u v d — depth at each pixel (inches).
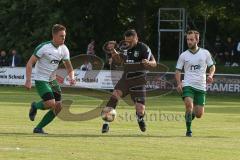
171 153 1138.0
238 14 4392.2
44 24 4284.0
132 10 4443.9
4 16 4389.8
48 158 1039.6
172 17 4197.8
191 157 1097.4
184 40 4055.1
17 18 4367.6
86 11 4416.8
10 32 4372.5
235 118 2004.2
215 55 4138.8
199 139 1378.0
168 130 1582.2
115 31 4507.9
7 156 1044.5
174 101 2778.1
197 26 4603.8
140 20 4384.8
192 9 4328.3
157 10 4503.0
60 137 1332.4
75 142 1253.7
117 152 1130.0
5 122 1664.6
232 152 1173.7
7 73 3737.7
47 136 1346.0
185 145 1258.0
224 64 4094.5
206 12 4367.6
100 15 4441.4
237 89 3299.7
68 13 4355.3
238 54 4072.3
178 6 4146.2
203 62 1476.4
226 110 2348.7
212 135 1486.2
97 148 1174.3
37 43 4279.0
